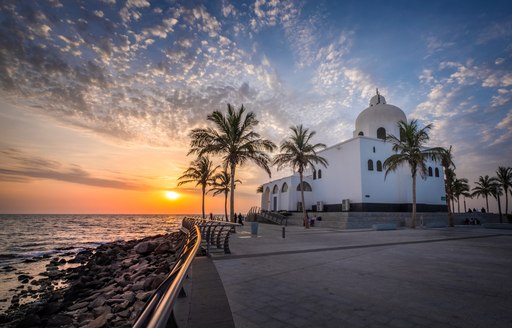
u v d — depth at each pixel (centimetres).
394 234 1970
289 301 462
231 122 2242
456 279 615
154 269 1190
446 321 379
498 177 4750
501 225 2675
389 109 3919
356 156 3350
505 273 679
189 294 493
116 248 2255
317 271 696
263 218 3838
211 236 1203
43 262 2091
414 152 2738
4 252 2645
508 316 397
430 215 3322
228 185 4175
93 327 630
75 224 9256
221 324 362
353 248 1148
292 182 4169
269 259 869
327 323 372
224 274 660
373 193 3306
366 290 527
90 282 1226
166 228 7038
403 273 675
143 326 128
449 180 3106
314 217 3300
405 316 397
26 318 797
